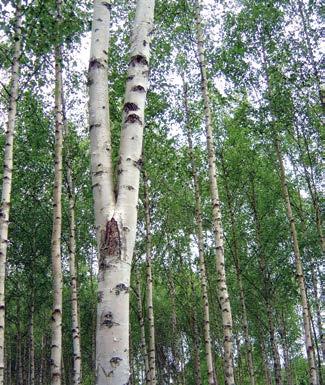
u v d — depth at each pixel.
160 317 32.19
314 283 19.83
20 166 16.08
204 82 12.51
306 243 18.27
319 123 15.10
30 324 20.33
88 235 20.33
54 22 9.59
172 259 23.03
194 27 14.21
